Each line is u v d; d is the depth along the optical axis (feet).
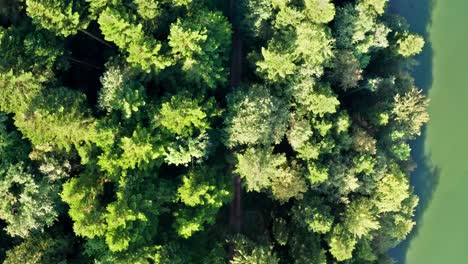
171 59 200.75
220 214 244.63
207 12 206.59
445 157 286.25
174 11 209.87
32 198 193.77
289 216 239.09
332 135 228.84
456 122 285.64
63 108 189.78
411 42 243.60
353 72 228.63
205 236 232.53
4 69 187.21
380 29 233.76
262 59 226.38
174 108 196.03
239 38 247.91
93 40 222.28
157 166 205.98
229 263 230.27
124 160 191.31
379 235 244.63
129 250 193.57
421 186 284.61
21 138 201.98
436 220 284.82
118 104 193.98
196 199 198.90
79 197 189.98
